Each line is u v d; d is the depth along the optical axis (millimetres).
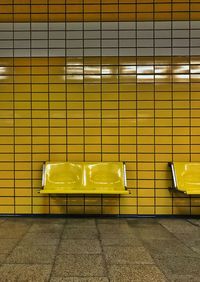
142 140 5148
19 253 3336
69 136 5168
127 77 5172
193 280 2680
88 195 5125
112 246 3580
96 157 5168
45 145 5164
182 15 5184
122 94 5168
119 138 5164
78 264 3027
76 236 3984
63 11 5184
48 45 5184
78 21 5184
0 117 5176
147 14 5184
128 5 5184
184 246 3596
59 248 3500
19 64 5184
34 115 5168
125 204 5121
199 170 5000
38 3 5191
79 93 5172
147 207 5125
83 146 5164
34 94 5168
